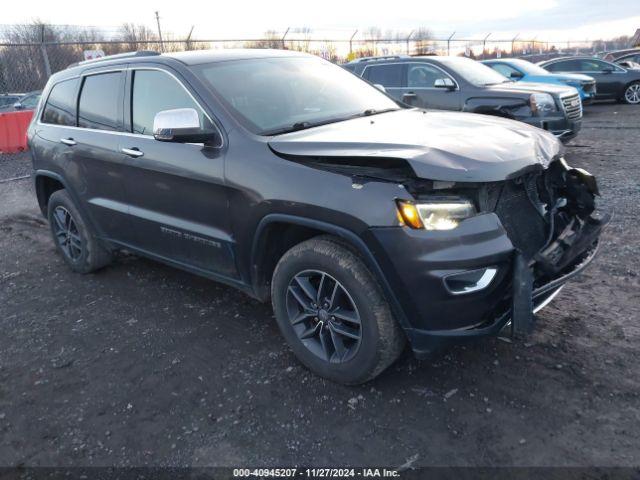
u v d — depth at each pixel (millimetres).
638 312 3529
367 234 2549
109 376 3281
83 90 4418
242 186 3055
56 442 2730
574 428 2553
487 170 2529
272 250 3189
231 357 3387
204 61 3695
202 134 3145
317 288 2988
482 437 2545
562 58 17281
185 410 2906
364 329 2740
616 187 6609
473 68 9211
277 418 2789
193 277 4727
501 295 2588
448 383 2959
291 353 3377
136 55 4043
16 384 3270
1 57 14852
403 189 2500
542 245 2908
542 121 8008
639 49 22438
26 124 12539
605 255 4492
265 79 3709
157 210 3762
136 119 3871
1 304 4457
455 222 2488
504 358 3139
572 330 3375
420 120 3393
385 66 9688
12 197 8352
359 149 2701
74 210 4652
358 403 2852
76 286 4727
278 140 3037
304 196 2762
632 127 11688
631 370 2939
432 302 2500
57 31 15297
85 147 4246
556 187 3150
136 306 4230
